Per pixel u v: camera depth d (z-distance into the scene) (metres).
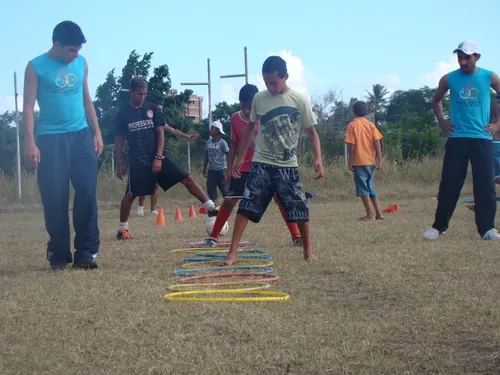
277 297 4.57
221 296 4.75
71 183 6.27
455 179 7.59
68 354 3.40
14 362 3.29
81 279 5.44
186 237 9.16
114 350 3.46
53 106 6.05
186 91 33.69
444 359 3.24
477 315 3.96
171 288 4.99
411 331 3.72
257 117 6.42
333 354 3.32
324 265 6.00
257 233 9.30
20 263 6.68
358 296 4.71
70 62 6.11
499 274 5.24
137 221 12.66
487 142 7.54
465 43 7.47
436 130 38.97
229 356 3.33
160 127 8.73
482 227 7.63
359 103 11.11
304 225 6.34
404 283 5.00
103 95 33.00
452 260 5.95
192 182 8.93
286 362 3.23
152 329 3.81
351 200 17.88
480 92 7.53
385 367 3.15
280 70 6.19
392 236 8.09
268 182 6.35
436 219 7.71
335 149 36.91
